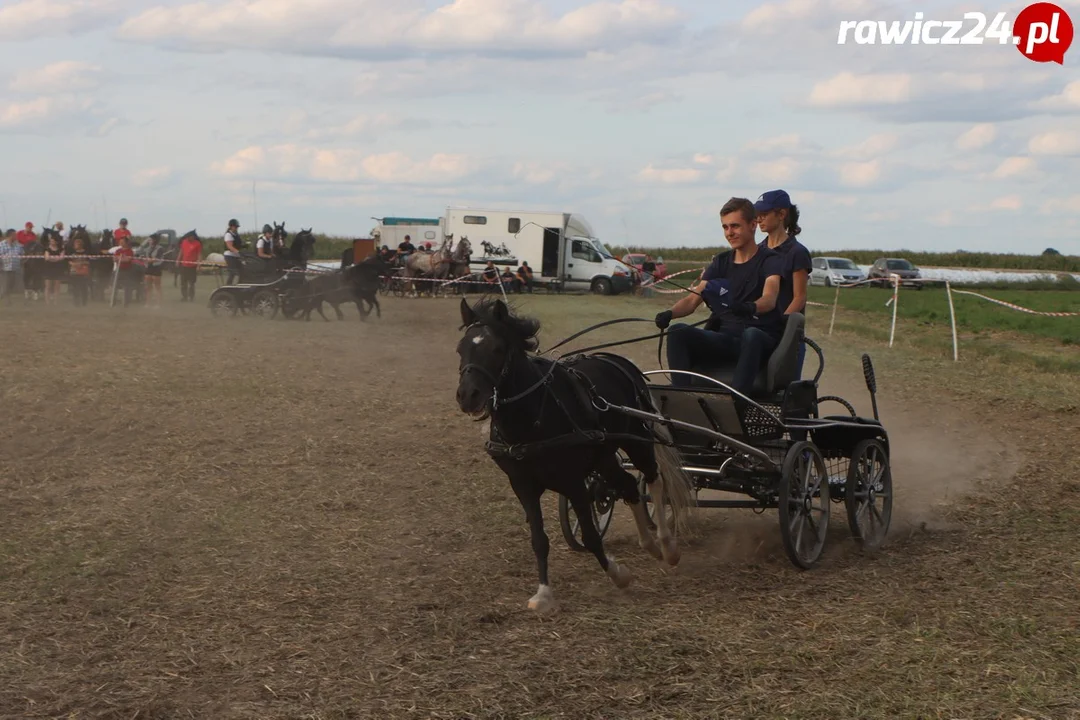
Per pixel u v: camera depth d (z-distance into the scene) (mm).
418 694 4672
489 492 8547
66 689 4699
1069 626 5535
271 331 20641
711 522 8102
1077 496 8797
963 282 48844
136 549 6812
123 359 15430
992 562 6816
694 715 4477
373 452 9938
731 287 7352
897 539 7566
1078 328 25547
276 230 28641
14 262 25906
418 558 6820
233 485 8602
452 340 20031
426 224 44125
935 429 12039
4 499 7988
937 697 4613
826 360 18125
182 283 27359
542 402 5898
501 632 5488
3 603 5777
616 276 38781
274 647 5219
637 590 6297
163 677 4840
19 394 12195
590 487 7234
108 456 9539
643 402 6781
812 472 7168
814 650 5164
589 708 4543
